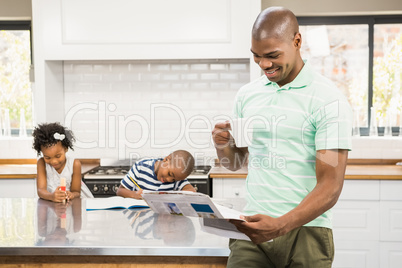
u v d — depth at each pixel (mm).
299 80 1597
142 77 4281
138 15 3729
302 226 1557
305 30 4336
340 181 1488
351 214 3580
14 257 1627
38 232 1736
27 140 4352
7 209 2189
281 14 1545
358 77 4352
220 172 3613
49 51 3775
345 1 4129
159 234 1695
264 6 4180
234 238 1501
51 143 2648
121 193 2635
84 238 1643
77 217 1996
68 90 4309
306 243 1545
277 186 1603
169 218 1969
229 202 2258
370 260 3582
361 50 4332
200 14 3703
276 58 1533
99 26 3748
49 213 2084
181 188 2660
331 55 4348
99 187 3572
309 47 4348
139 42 3738
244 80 4219
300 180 1592
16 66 4539
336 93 1556
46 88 3832
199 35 3713
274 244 1562
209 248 1533
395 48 4332
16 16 4270
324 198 1456
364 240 3582
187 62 4250
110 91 4301
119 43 3744
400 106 4332
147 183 2668
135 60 4273
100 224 1858
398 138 4215
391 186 3547
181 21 3717
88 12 3740
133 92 4293
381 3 4102
